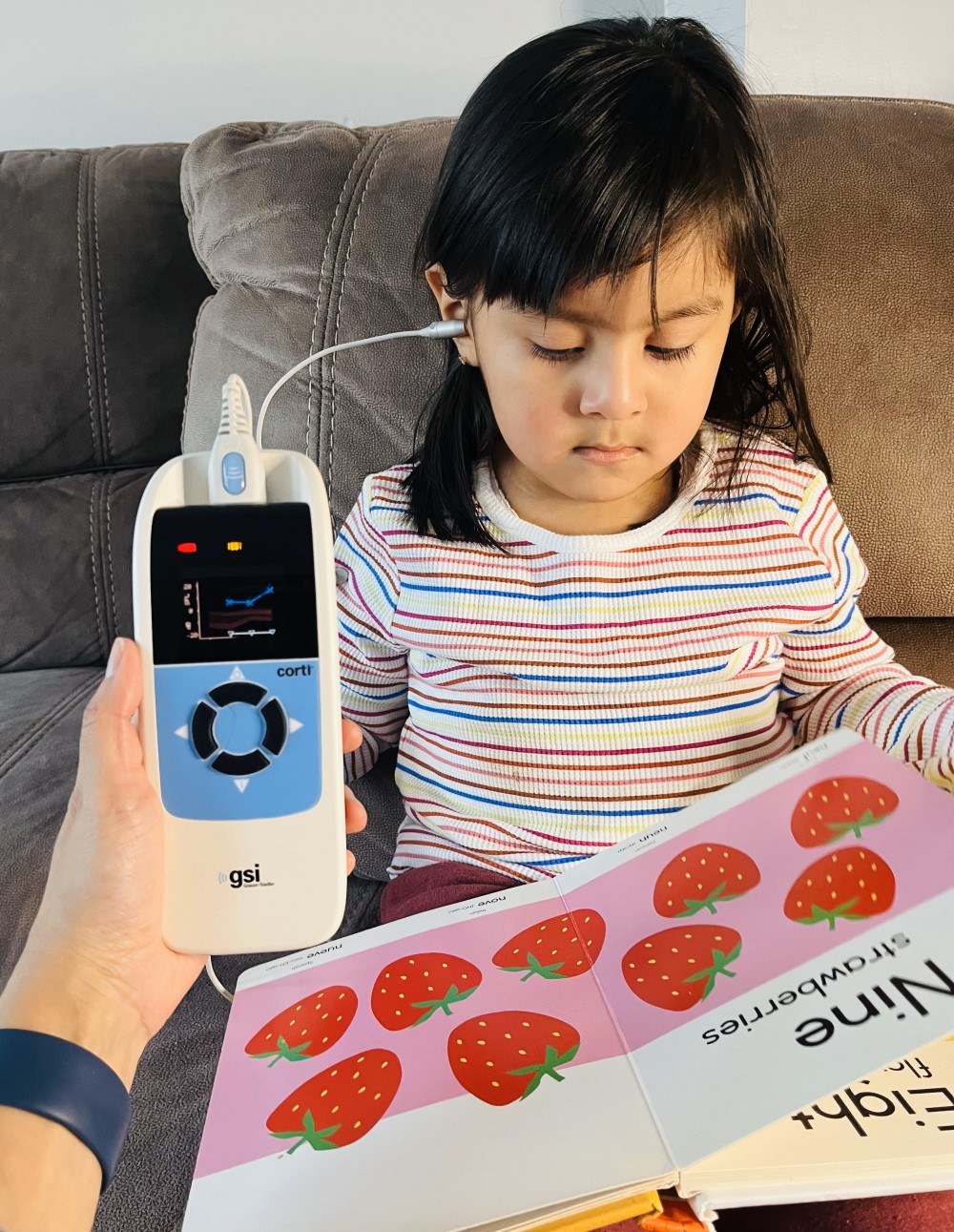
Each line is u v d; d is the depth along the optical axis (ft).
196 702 1.65
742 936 1.63
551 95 1.92
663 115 1.87
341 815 1.67
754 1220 1.63
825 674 2.46
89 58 4.04
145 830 1.59
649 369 1.92
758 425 2.50
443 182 2.16
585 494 2.11
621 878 1.88
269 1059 1.69
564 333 1.88
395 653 2.63
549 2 3.83
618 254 1.77
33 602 3.57
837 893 1.63
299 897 1.65
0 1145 1.35
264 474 1.75
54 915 1.61
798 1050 1.38
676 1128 1.35
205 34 3.98
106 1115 1.46
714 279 1.90
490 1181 1.34
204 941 1.63
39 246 3.49
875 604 2.67
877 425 2.55
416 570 2.45
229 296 3.04
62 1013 1.52
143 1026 1.66
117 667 1.63
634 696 2.33
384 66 3.98
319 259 2.87
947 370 2.53
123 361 3.55
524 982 1.71
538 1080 1.50
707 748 2.35
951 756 2.08
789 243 2.52
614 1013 1.59
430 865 2.38
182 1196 1.78
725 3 3.38
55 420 3.57
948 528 2.58
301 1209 1.37
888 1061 1.31
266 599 1.68
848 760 1.91
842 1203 1.57
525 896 1.95
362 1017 1.73
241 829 1.64
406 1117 1.48
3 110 4.12
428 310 2.74
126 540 3.58
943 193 2.54
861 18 3.29
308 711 1.67
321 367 2.84
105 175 3.53
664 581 2.34
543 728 2.36
